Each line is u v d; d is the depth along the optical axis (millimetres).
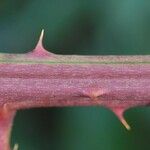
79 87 80
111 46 129
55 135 132
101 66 81
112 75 81
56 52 135
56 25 134
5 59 81
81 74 81
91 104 81
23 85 80
